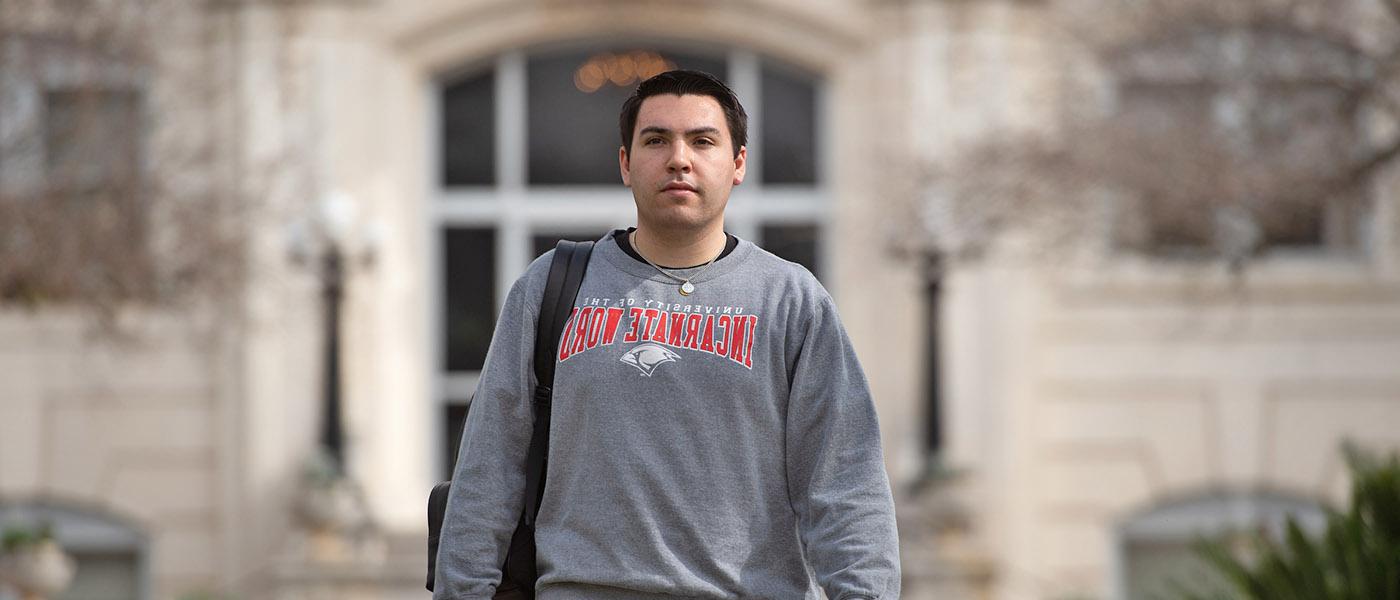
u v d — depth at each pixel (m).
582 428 4.18
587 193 22.83
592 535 4.14
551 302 4.31
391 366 22.11
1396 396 22.30
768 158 22.89
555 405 4.22
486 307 22.77
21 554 15.67
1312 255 22.56
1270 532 15.04
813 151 22.89
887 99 22.02
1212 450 22.38
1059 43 18.97
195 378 22.09
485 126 22.84
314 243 19.30
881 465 4.22
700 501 4.12
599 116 22.86
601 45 22.86
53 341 22.09
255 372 21.45
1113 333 22.39
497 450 4.27
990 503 21.45
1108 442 22.42
